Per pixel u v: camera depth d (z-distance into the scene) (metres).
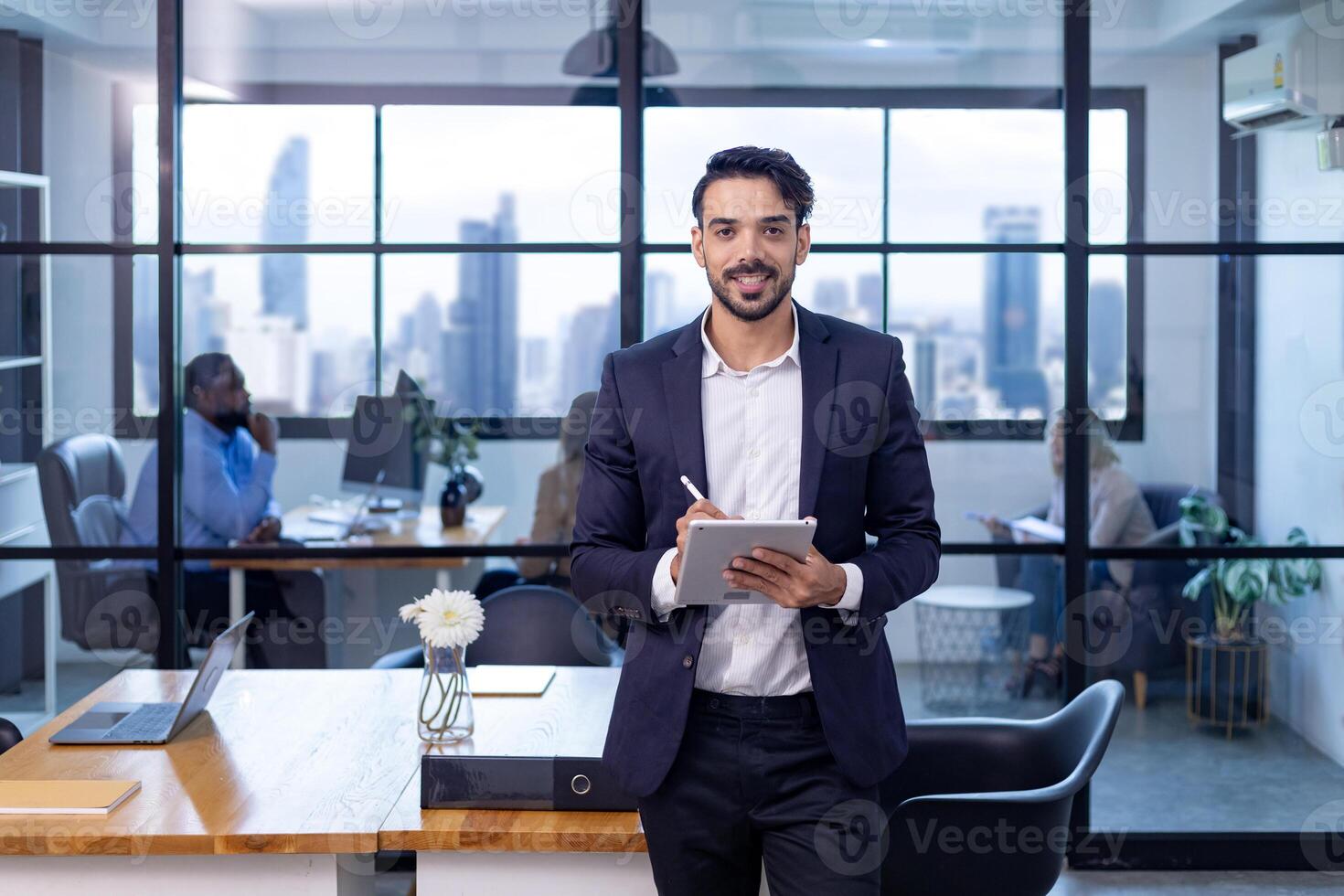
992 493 3.75
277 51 3.64
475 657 3.30
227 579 3.74
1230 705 3.75
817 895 1.91
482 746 2.37
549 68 3.65
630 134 3.65
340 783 2.26
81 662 3.73
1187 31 3.63
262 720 2.62
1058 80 3.67
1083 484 3.72
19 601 3.72
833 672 1.93
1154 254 3.67
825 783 1.94
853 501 1.99
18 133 3.63
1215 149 3.65
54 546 3.70
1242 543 3.72
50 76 3.62
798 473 1.99
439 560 3.73
